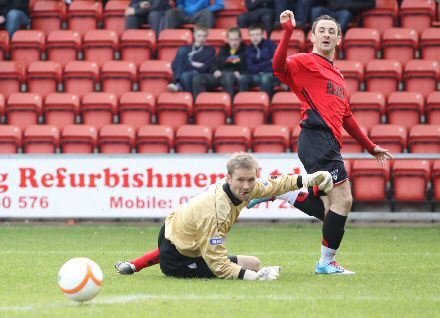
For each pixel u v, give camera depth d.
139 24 58.16
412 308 19.58
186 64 52.78
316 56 26.48
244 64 53.06
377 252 34.47
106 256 32.50
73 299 19.41
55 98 52.19
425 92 52.91
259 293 21.52
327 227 25.97
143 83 54.00
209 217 23.55
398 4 59.53
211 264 23.95
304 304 19.94
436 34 55.06
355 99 50.81
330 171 25.89
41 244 37.78
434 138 48.72
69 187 46.50
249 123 50.88
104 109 51.84
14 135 50.03
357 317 18.41
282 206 46.41
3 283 23.77
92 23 59.28
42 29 59.38
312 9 55.81
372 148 27.98
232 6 59.12
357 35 54.97
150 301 20.22
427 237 41.19
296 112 50.81
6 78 54.59
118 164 46.25
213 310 19.06
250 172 22.97
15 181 46.66
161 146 49.59
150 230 44.75
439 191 46.69
